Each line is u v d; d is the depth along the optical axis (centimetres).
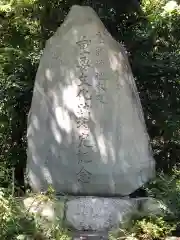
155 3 625
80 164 440
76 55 446
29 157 453
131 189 438
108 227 412
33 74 569
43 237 378
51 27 596
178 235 406
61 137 444
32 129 452
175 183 439
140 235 389
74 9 458
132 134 440
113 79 442
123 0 564
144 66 566
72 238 398
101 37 448
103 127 439
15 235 370
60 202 418
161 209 412
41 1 592
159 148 575
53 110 448
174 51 597
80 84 443
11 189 430
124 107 441
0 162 516
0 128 554
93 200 416
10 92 553
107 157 438
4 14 608
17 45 600
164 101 571
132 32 581
